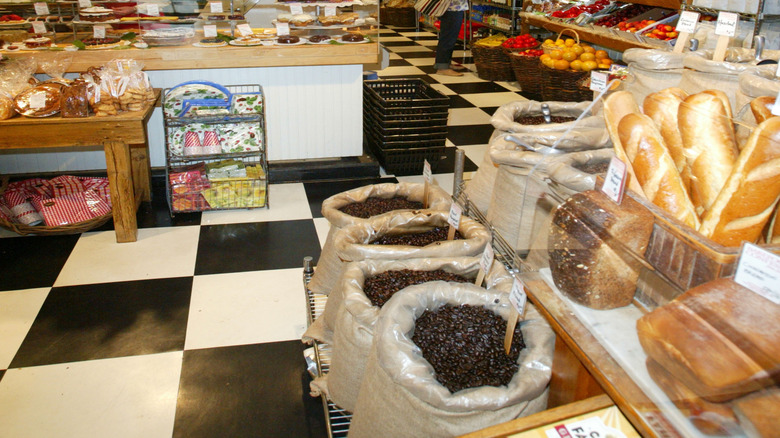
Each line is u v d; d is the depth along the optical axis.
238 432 1.84
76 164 3.64
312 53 3.54
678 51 2.08
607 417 1.09
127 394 1.98
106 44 3.36
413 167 3.88
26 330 2.29
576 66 4.97
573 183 1.24
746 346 0.80
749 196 0.99
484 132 4.64
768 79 1.67
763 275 0.83
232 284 2.62
